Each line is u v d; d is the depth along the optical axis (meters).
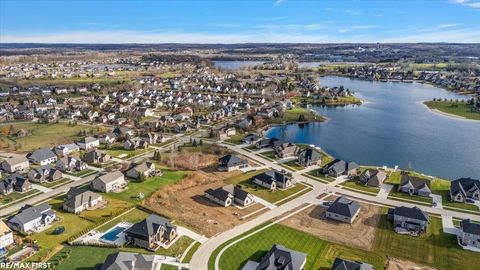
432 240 87.50
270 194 113.50
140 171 123.56
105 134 177.50
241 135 186.38
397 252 82.62
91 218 94.81
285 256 74.94
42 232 87.38
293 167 138.25
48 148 147.75
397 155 161.62
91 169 133.88
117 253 72.81
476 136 191.62
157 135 174.50
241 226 93.06
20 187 113.06
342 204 99.19
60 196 109.81
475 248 84.06
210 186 118.75
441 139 186.38
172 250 80.81
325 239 87.62
